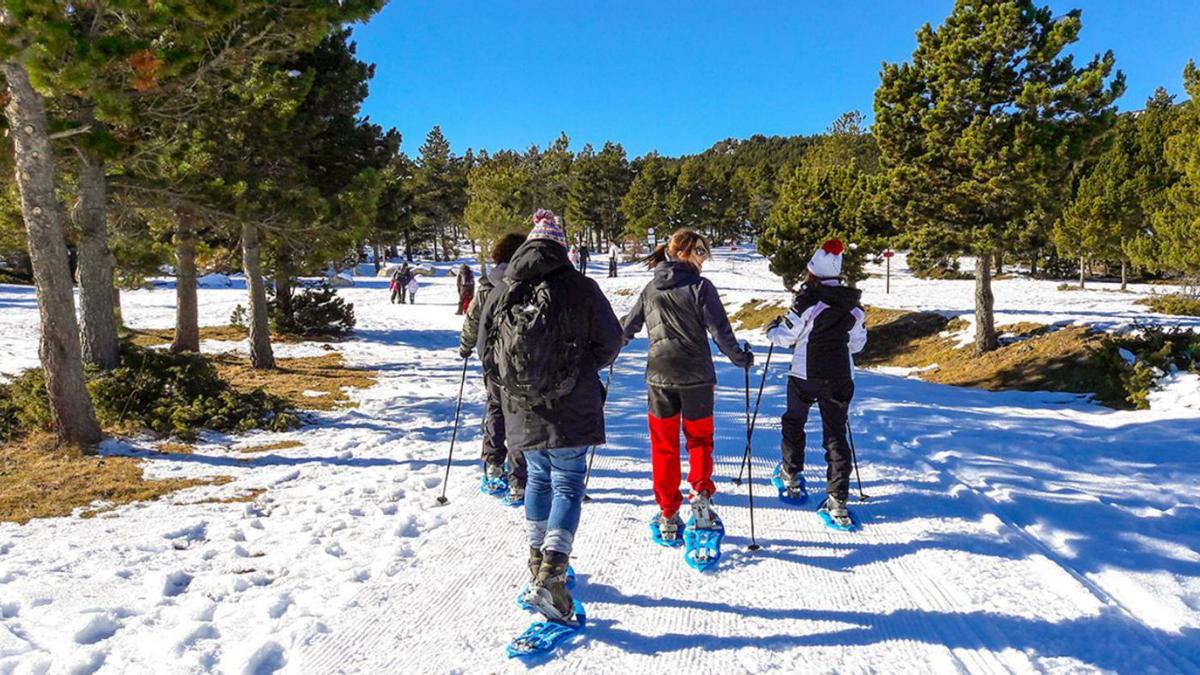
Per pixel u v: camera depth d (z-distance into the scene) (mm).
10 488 5688
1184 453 6766
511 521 4863
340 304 19328
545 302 3162
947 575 3836
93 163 8055
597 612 3490
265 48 7992
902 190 16375
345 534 4691
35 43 5609
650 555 4180
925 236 16047
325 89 13070
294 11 7574
